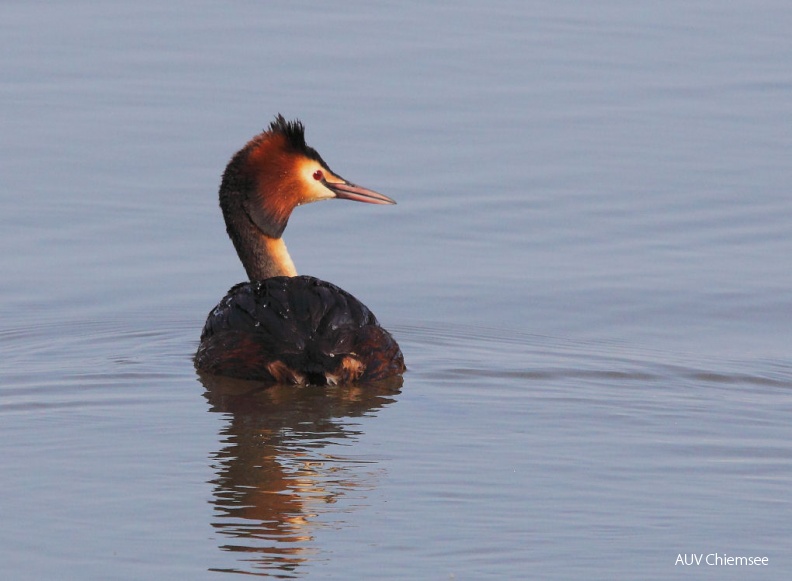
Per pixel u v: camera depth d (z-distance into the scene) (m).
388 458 11.26
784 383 13.82
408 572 9.23
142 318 16.38
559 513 10.20
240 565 9.31
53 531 9.83
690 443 11.77
